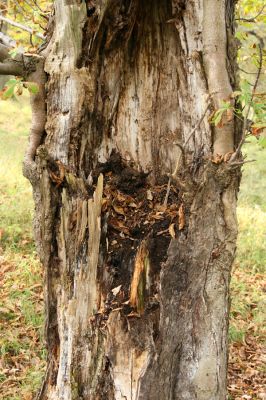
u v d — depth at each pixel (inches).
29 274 239.8
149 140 128.3
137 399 113.2
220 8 117.0
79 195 120.9
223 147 115.3
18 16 215.9
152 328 115.1
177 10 118.8
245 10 227.3
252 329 226.2
